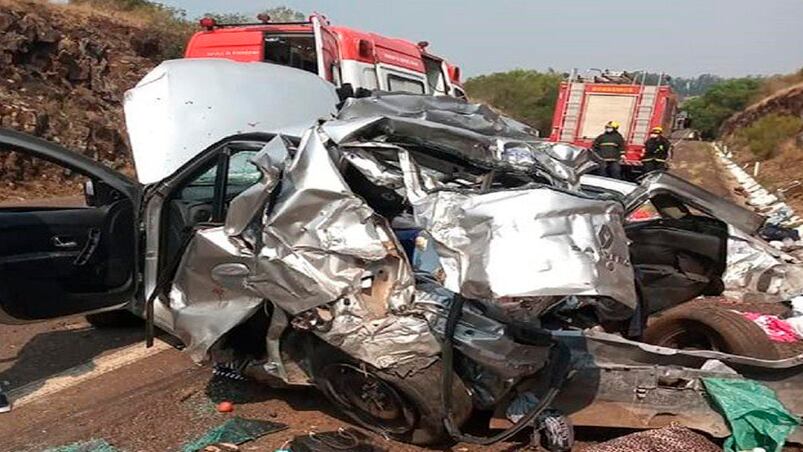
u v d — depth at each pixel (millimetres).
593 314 4125
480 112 4453
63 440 3803
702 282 4598
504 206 3176
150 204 4602
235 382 4637
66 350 5234
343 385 3807
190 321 4082
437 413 3492
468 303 3365
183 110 5035
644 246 4672
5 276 4289
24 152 4395
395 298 3443
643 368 3701
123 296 4789
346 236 3461
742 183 20438
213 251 3973
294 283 3555
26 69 14711
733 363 3834
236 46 9609
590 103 17578
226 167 4316
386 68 10008
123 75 17281
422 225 3305
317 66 8820
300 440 3641
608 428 3955
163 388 4543
